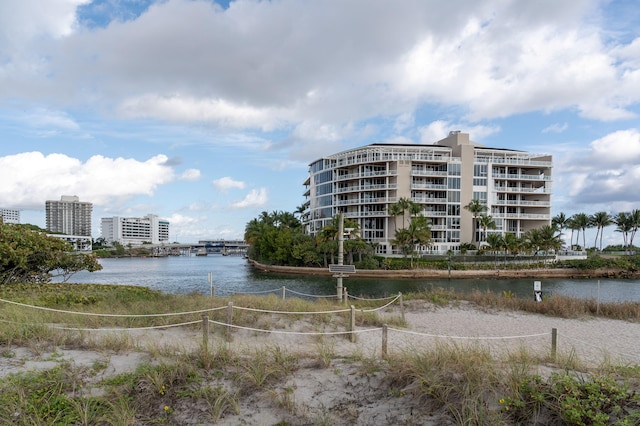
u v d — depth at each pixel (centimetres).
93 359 678
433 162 7788
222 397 553
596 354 1073
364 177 7775
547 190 8044
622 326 1500
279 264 7338
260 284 5075
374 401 556
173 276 6456
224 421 521
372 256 6700
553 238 6819
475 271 6166
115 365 656
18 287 1551
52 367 632
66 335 819
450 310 1802
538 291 1933
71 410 516
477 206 7281
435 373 573
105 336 826
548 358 772
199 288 4609
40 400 528
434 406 523
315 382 612
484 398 514
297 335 1113
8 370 619
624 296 4219
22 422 483
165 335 1015
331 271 1947
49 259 1934
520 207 8188
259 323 1204
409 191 7669
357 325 1337
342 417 529
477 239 7788
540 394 492
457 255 6831
